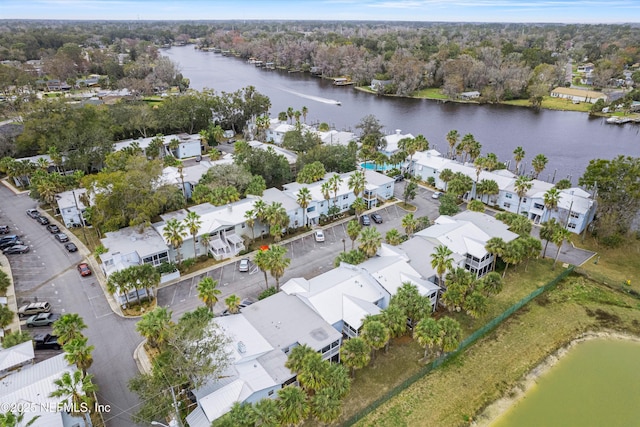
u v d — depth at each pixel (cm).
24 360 4138
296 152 11062
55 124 9950
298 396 3575
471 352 4953
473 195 9125
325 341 4462
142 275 5128
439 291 5716
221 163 9456
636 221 8081
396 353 4856
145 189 6988
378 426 4003
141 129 11906
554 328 5416
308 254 6875
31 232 7438
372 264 5772
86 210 7350
